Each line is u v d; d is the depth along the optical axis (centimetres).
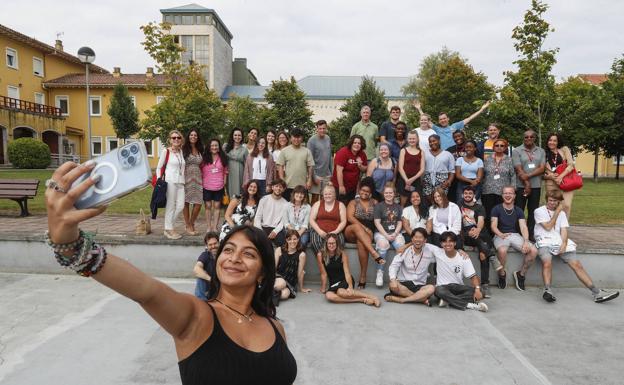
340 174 731
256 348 144
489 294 598
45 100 3684
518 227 643
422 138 792
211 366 133
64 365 383
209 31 4888
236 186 782
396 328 477
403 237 641
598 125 2570
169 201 673
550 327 487
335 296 561
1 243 675
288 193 751
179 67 2088
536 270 649
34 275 663
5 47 3209
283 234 634
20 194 913
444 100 2977
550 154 726
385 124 815
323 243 615
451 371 378
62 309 523
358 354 410
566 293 619
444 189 707
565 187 698
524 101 1173
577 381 363
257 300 162
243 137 796
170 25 2039
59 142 3409
